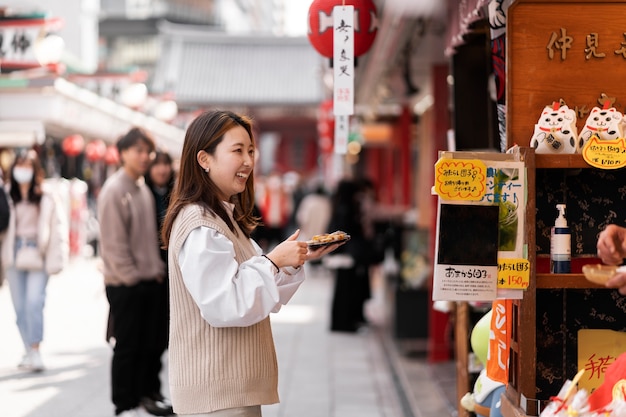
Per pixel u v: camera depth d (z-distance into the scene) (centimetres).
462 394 492
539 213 318
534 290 287
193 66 3656
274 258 285
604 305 317
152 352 579
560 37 313
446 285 283
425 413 617
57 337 904
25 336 716
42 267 701
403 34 662
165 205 600
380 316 1176
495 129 481
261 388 290
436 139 818
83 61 1830
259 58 3706
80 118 1266
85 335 916
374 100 1154
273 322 1095
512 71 314
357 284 1030
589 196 318
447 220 282
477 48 495
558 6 312
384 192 2317
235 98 3472
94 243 1955
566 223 300
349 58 462
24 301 711
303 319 1123
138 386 567
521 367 294
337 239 298
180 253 283
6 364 747
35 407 600
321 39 485
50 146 1554
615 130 296
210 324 281
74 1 1797
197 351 285
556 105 304
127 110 1550
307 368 797
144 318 568
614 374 268
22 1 1266
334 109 462
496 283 283
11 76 1085
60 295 1262
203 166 296
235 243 292
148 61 3922
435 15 583
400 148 1555
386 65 826
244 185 302
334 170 2356
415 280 882
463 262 283
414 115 1413
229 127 296
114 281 545
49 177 1573
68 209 1778
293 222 2047
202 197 294
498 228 283
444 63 816
